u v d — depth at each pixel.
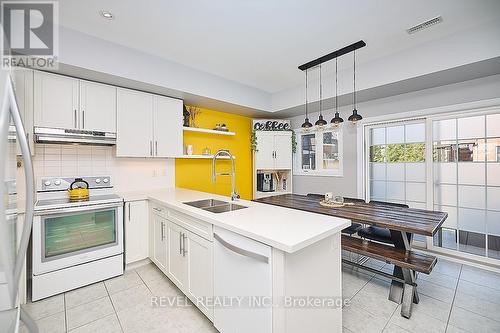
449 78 2.65
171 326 1.78
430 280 2.47
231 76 3.44
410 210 2.49
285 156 4.55
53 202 2.31
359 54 2.78
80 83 2.52
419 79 2.68
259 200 3.24
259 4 1.89
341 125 4.00
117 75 2.49
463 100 2.77
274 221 1.58
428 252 3.15
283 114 4.53
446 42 2.38
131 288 2.30
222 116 4.29
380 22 2.14
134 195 2.82
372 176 3.74
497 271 2.62
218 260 1.62
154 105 3.09
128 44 2.52
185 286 2.02
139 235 2.75
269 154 4.51
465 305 2.03
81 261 2.29
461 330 1.73
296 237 1.25
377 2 1.87
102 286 2.34
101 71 2.39
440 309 1.98
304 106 3.92
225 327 1.56
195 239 1.88
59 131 2.34
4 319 0.79
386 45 2.56
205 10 1.96
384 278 2.54
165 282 2.42
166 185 3.56
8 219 0.88
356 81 3.09
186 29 2.24
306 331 1.34
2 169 0.80
